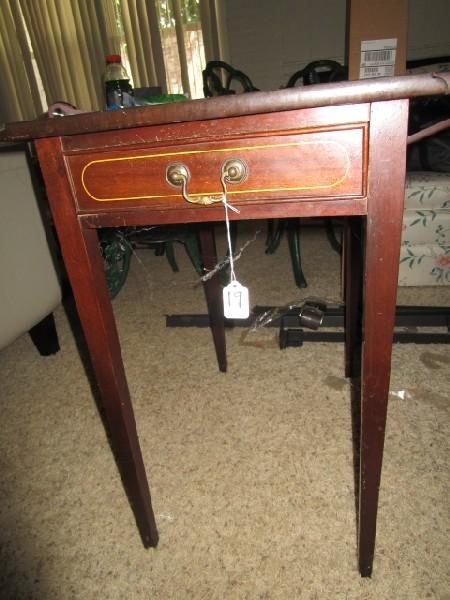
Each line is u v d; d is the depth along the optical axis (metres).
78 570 0.68
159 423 0.98
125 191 0.49
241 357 1.23
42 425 1.03
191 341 1.35
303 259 2.01
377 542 0.67
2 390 1.18
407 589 0.61
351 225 0.93
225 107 0.40
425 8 2.23
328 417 0.96
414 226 1.47
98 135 0.46
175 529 0.73
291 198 0.45
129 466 0.64
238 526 0.72
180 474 0.84
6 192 1.02
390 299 0.47
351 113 0.40
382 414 0.53
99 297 0.55
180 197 0.48
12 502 0.82
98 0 2.45
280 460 0.85
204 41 2.44
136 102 0.69
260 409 1.00
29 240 1.11
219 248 2.29
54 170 0.49
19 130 0.46
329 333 1.26
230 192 0.46
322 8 2.36
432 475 0.78
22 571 0.69
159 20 2.45
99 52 2.58
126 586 0.65
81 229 0.51
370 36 0.84
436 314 1.25
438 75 0.36
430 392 1.01
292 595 0.61
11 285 1.05
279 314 1.38
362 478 0.57
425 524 0.69
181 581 0.65
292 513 0.74
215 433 0.94
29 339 1.46
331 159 0.43
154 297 1.73
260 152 0.44
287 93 0.38
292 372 1.14
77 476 0.87
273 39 2.46
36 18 2.57
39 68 2.70
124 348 1.34
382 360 0.50
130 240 1.38
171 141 0.45
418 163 1.50
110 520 0.77
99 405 1.08
